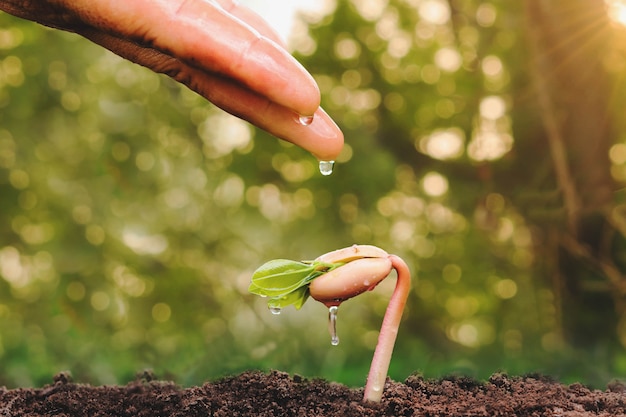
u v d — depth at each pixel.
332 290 0.23
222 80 0.23
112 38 0.24
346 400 0.25
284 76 0.22
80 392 0.26
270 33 0.26
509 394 0.25
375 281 0.23
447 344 0.64
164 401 0.25
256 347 0.50
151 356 0.57
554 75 0.56
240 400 0.25
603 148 0.56
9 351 0.55
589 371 0.38
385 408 0.24
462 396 0.25
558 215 0.55
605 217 0.56
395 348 0.60
